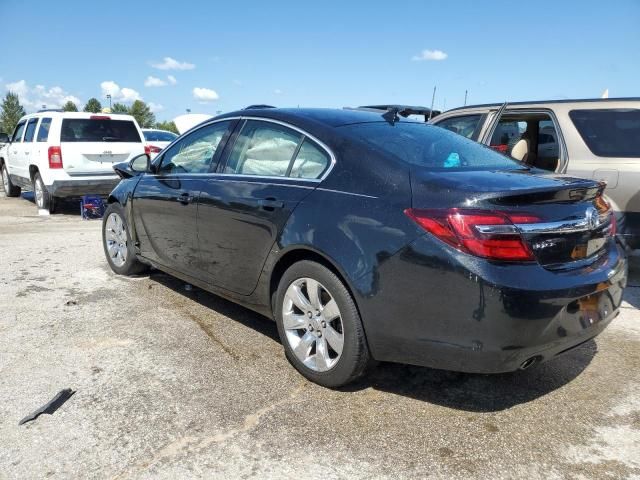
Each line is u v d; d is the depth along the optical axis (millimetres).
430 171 3020
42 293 5055
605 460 2635
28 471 2508
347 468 2555
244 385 3322
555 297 2670
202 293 5086
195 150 4527
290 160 3615
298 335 3465
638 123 5160
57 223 9320
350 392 3258
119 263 5621
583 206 3033
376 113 4031
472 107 6277
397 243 2830
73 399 3135
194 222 4207
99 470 2521
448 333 2723
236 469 2537
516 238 2650
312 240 3188
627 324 4480
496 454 2672
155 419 2936
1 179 15711
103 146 10188
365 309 2963
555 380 3449
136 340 3977
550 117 5555
